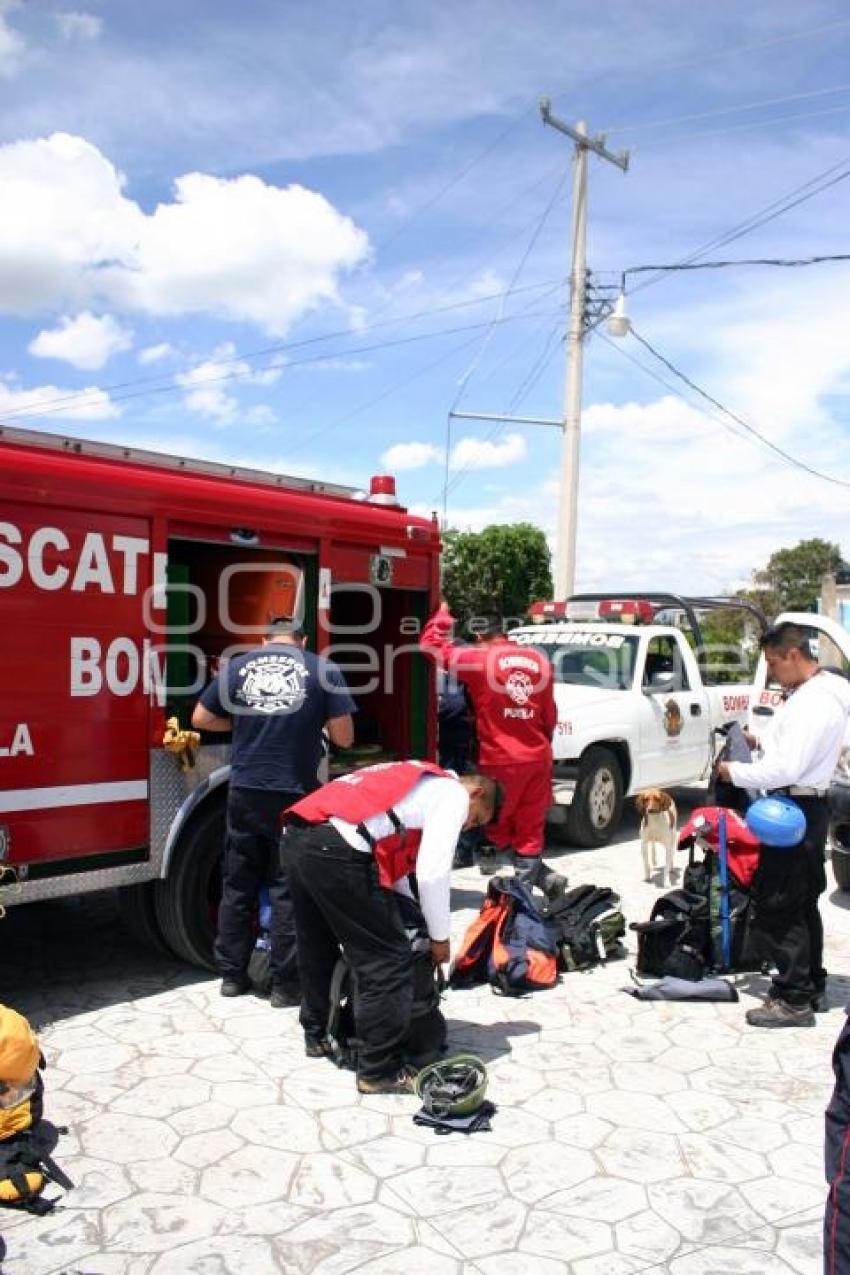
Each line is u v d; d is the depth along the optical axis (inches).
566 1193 134.5
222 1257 120.3
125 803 190.1
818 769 187.6
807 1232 127.3
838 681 191.8
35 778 176.7
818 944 194.9
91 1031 184.1
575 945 218.8
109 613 187.2
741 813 235.9
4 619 172.6
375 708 270.4
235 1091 161.3
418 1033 166.1
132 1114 153.4
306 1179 136.7
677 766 375.9
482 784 173.0
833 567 1365.7
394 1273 118.0
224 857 205.5
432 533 259.4
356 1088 162.7
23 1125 137.2
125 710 189.9
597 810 341.4
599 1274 118.6
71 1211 128.7
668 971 211.2
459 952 210.1
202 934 209.0
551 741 269.1
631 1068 172.4
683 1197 134.2
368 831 156.4
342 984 172.1
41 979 211.3
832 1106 97.5
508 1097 161.2
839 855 276.7
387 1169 139.5
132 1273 117.4
